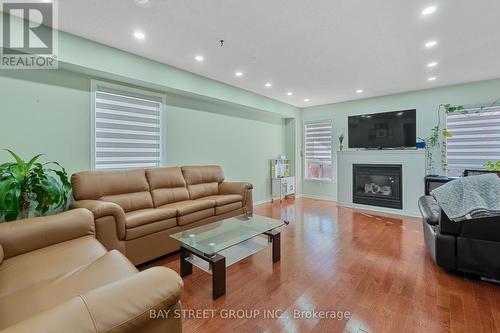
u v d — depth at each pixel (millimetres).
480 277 2066
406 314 1646
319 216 4266
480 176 2051
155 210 2652
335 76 3826
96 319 662
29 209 2473
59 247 1696
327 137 5836
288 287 2002
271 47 2812
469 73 3709
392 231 3412
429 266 2326
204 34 2518
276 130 6000
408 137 4469
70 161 2834
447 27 2385
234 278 2150
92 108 2982
